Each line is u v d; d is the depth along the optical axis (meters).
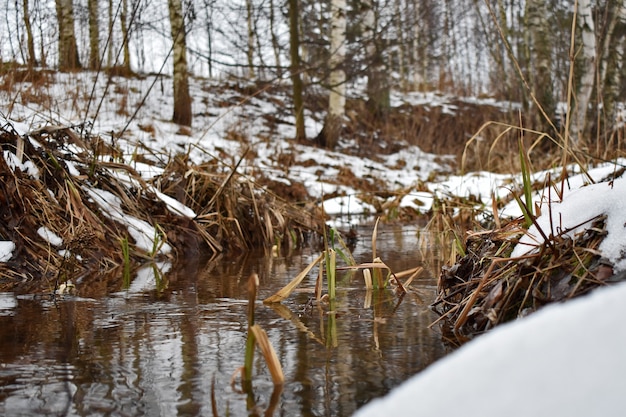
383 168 12.80
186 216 4.78
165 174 5.27
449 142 15.52
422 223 7.16
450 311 2.22
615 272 1.83
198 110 14.66
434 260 4.03
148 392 1.47
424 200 8.06
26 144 4.07
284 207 5.71
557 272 1.98
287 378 1.58
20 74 6.77
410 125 16.62
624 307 0.64
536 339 0.64
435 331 2.09
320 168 11.51
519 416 0.57
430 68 26.62
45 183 4.02
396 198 7.82
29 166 3.99
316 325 2.21
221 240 4.94
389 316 2.35
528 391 0.59
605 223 1.99
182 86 12.83
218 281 3.29
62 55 11.76
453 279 2.56
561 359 0.60
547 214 2.23
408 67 22.80
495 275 2.19
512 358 0.63
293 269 3.81
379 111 16.66
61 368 1.67
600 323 0.63
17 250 3.53
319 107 16.69
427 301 2.66
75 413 1.33
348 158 12.96
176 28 12.87
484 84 27.89
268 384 1.53
